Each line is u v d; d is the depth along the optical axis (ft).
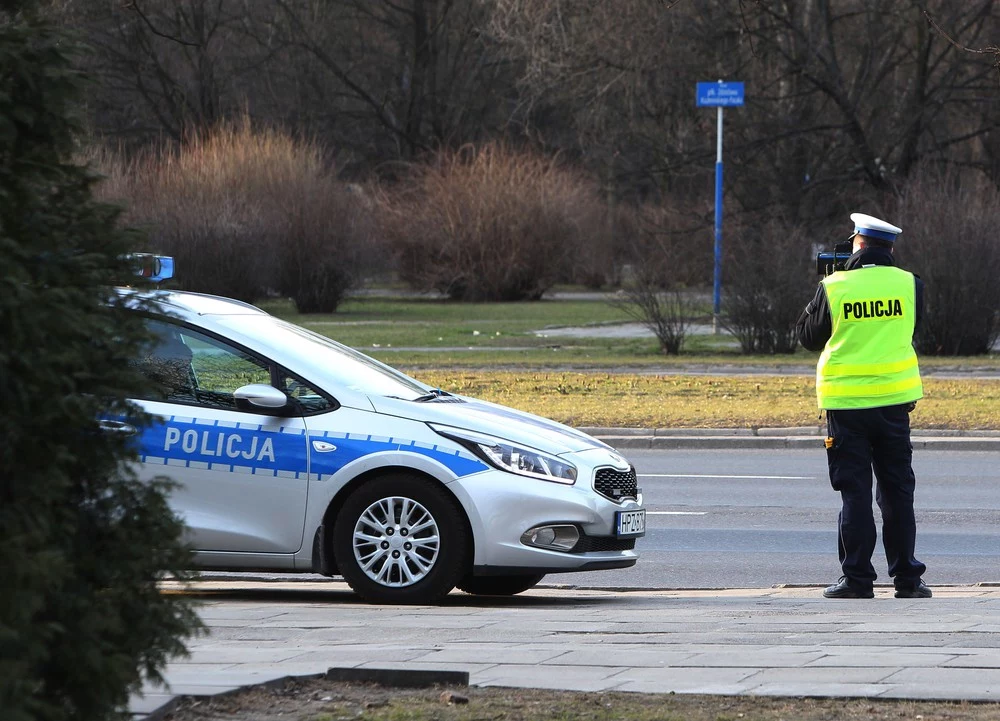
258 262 506.48
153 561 45.85
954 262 342.64
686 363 315.78
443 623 83.10
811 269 349.20
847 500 102.22
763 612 87.66
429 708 58.80
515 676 64.44
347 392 101.76
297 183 534.37
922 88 499.51
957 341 345.10
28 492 41.16
